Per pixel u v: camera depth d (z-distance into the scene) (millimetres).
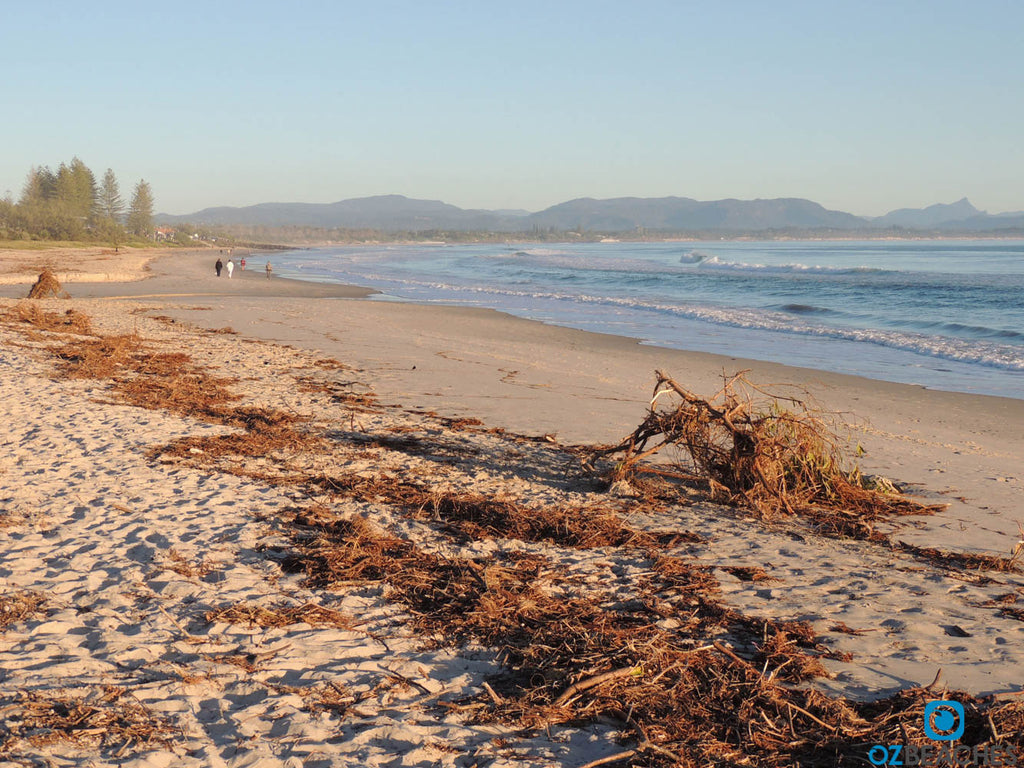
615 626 4891
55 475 7832
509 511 7176
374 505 7398
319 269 76500
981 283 49312
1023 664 4535
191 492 7484
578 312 32812
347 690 4039
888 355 21125
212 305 30625
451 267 80750
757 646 4695
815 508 7914
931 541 7051
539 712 3857
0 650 4312
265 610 4945
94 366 14156
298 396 12977
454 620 4930
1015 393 15930
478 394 13836
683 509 7816
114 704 3777
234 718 3715
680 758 3500
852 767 3512
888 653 4676
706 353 21000
